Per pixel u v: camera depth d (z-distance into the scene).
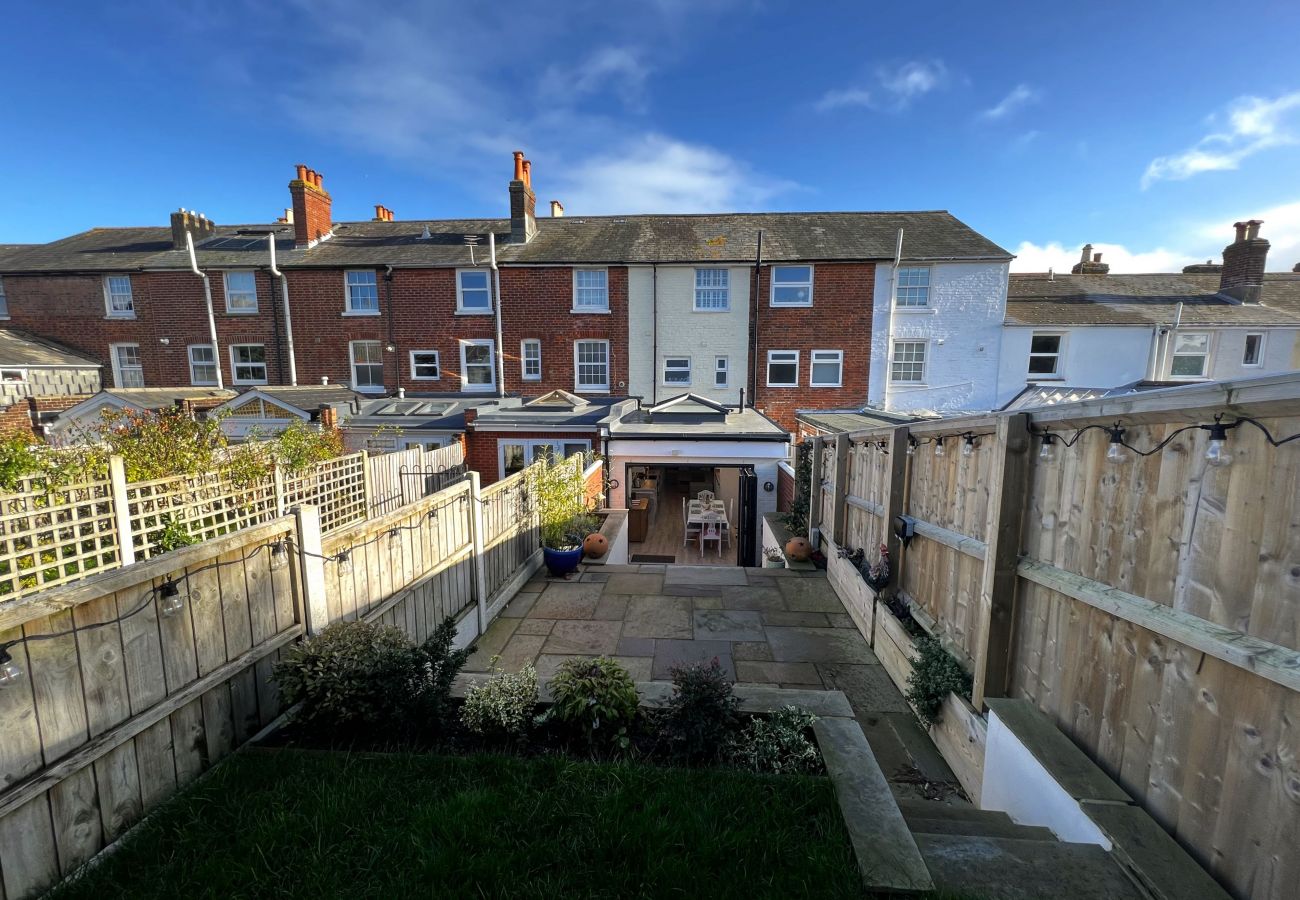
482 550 5.42
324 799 2.36
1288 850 1.59
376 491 8.88
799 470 8.71
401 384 18.58
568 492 7.75
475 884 1.99
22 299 18.78
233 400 13.86
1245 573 1.74
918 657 3.85
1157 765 2.09
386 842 2.15
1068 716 2.62
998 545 3.03
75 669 2.07
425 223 21.73
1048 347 17.52
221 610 2.73
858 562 5.75
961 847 2.11
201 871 2.01
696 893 1.96
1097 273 22.95
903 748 3.57
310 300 18.42
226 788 2.45
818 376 17.86
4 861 1.84
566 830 2.24
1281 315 17.55
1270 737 1.65
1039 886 1.91
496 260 17.88
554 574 6.93
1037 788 2.44
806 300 17.66
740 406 16.27
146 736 2.35
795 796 2.46
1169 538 2.06
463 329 18.33
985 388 17.53
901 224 19.66
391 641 3.00
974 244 17.95
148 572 2.31
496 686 3.04
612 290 18.00
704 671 3.09
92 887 1.95
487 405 15.71
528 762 2.65
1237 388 1.66
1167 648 2.05
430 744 2.92
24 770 1.90
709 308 17.92
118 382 18.98
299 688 2.78
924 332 17.53
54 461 5.61
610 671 3.02
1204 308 18.19
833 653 4.90
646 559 11.01
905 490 4.80
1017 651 3.06
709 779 2.57
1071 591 2.53
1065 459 2.69
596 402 16.98
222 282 18.44
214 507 5.56
